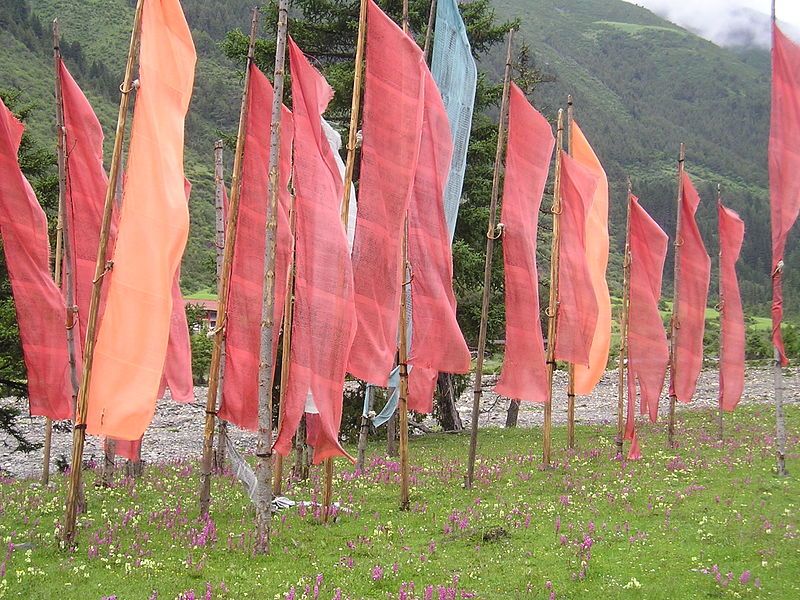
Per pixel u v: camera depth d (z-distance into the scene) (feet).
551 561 43.50
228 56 99.25
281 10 44.37
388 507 55.42
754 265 499.92
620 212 474.90
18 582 38.58
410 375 65.16
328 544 46.32
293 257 52.06
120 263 42.65
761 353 222.89
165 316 43.27
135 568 41.11
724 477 63.93
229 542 45.62
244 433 128.16
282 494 59.41
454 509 54.70
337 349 44.86
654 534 48.14
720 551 44.75
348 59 104.32
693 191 81.56
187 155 403.95
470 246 106.63
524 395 59.77
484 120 107.96
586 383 81.82
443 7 63.93
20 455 110.73
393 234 49.80
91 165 53.42
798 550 44.55
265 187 51.11
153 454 110.42
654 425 102.06
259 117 51.03
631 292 73.82
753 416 108.06
